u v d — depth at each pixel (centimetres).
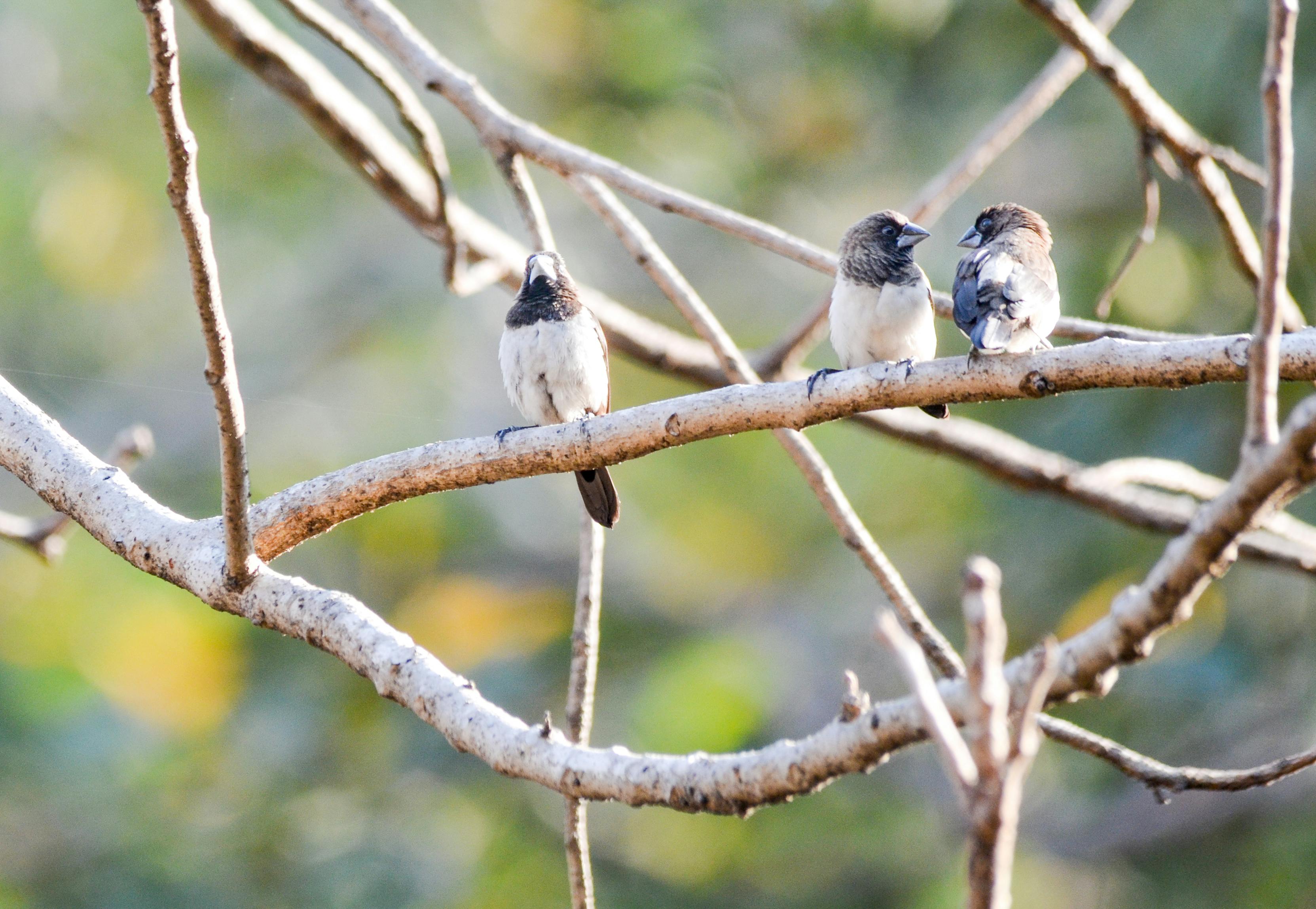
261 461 1562
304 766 1337
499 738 466
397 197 926
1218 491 896
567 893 1313
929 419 954
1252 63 1121
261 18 890
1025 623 1280
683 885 1343
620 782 439
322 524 568
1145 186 779
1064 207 1296
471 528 1548
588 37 1374
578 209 1576
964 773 288
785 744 416
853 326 675
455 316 1631
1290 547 908
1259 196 1165
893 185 1331
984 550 1338
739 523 1527
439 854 1309
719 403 526
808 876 1336
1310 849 1247
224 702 1362
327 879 1264
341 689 1374
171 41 432
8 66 1525
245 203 1554
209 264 470
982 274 618
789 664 1500
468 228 932
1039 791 1428
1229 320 1205
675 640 1488
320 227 1590
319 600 526
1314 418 335
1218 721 1316
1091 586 1262
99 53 1522
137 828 1253
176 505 1549
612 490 699
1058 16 727
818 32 1300
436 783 1355
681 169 1377
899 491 1478
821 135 1334
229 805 1306
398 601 1514
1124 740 1322
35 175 1529
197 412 1606
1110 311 1221
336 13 1473
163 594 1398
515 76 1410
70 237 1562
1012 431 1275
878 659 1505
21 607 1377
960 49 1265
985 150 838
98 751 1284
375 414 1605
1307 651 1257
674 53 1327
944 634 1402
